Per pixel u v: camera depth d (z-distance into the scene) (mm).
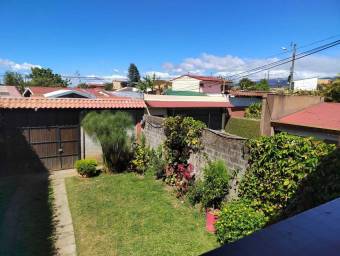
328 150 4715
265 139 5797
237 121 19047
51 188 9422
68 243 5957
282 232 868
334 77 20250
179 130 9023
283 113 14422
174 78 38062
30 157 11180
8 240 6008
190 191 7680
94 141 11008
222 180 6883
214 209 7000
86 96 19859
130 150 11398
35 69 50500
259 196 5926
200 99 18859
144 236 6113
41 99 11328
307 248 784
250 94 23609
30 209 7656
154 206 7598
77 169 10578
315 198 4762
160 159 10250
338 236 866
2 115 10469
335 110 13656
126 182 9688
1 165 10688
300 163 5078
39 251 5641
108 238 6082
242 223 5238
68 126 11727
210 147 7742
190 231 6262
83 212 7363
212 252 736
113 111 12070
